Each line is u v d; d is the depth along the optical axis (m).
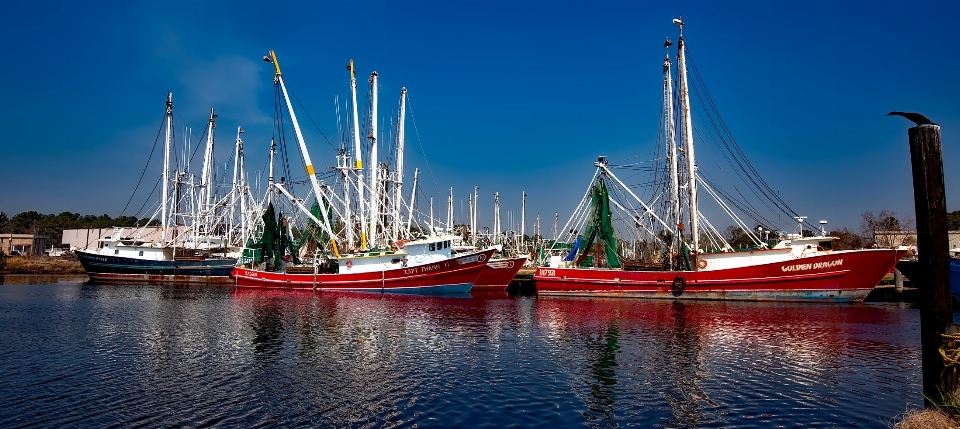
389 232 69.81
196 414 17.30
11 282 73.94
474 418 17.00
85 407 17.88
